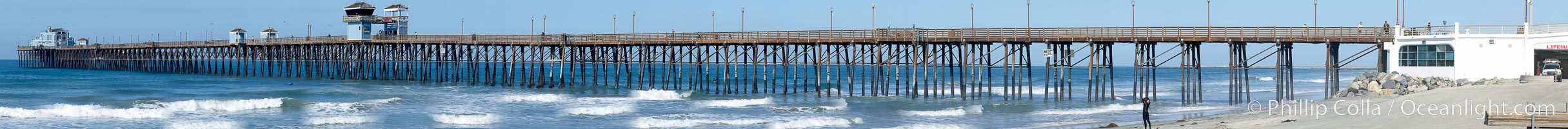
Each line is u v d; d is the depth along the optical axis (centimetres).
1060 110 5006
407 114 4925
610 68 15750
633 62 7050
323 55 9362
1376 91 5241
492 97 6153
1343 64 5472
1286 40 5178
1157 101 5619
